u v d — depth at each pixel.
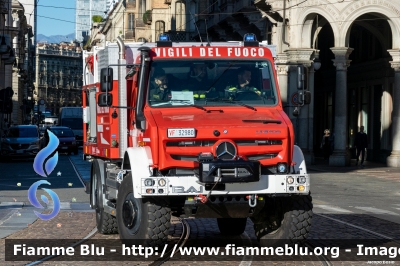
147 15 78.44
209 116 11.09
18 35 92.81
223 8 52.34
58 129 52.62
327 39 49.88
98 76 13.85
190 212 10.73
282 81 41.50
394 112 37.31
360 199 22.25
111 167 13.09
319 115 52.19
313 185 27.20
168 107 11.45
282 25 40.72
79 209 17.91
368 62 42.78
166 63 11.66
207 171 10.27
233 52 11.91
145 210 10.60
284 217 11.19
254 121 10.88
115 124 12.38
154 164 10.52
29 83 136.88
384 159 40.94
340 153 38.06
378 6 37.31
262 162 10.73
